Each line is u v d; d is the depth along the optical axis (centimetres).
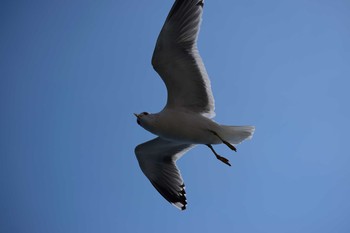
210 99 707
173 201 804
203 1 698
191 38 690
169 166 803
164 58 681
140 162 797
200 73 694
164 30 673
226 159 699
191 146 799
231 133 686
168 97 705
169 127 687
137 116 694
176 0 682
